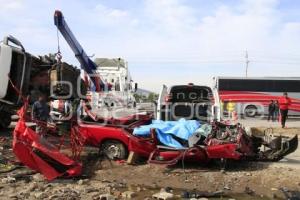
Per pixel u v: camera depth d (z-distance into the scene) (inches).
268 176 418.3
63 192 356.2
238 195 366.9
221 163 444.5
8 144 570.3
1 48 639.1
